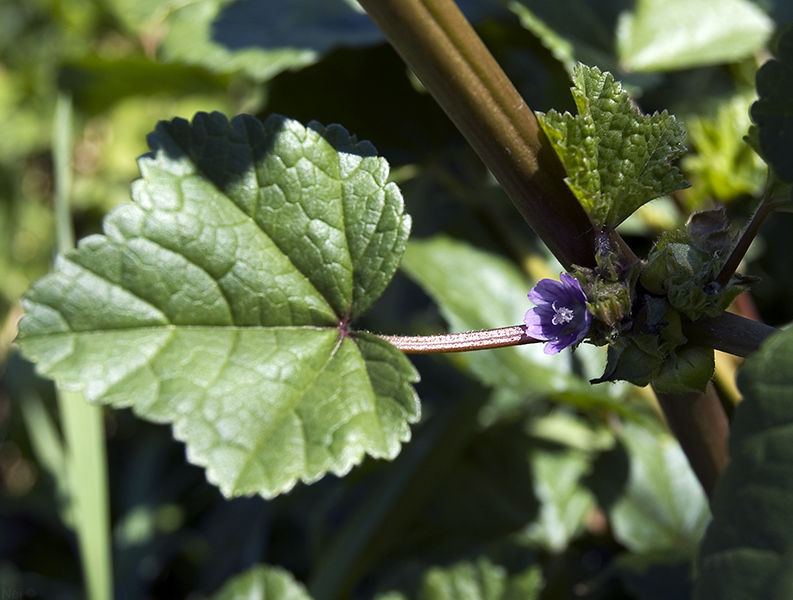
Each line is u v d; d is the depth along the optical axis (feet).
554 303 1.01
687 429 1.13
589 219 1.04
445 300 1.49
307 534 2.22
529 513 1.77
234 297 1.08
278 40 1.62
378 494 1.71
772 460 0.90
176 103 2.54
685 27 1.59
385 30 1.03
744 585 0.89
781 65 0.99
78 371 1.04
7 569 2.45
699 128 1.49
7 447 2.74
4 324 2.76
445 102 1.04
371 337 1.07
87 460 1.77
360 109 1.65
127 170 2.73
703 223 1.02
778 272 1.95
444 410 1.78
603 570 1.60
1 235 2.81
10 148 2.80
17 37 2.85
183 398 1.04
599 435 1.84
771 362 0.91
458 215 1.89
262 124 1.09
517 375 1.45
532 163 1.04
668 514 1.63
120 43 2.76
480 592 1.55
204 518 2.36
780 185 0.99
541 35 1.47
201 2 1.76
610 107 1.02
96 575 1.74
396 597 1.57
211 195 1.08
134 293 1.06
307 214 1.09
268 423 1.04
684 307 0.98
